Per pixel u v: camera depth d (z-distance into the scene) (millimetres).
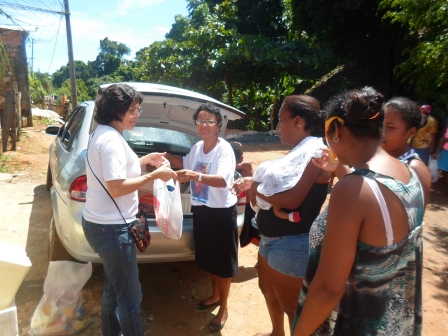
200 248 2857
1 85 12523
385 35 13633
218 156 2861
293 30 19375
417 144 6082
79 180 2816
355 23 13914
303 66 16422
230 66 16688
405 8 7551
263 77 17281
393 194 1307
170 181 2713
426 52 6973
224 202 2787
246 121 20312
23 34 12781
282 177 2080
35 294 3182
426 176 2023
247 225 3457
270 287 2500
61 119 18312
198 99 3072
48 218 4836
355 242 1312
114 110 2203
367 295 1370
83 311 2850
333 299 1346
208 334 2873
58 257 3229
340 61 16469
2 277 2105
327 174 2141
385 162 1401
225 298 2926
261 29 22438
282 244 2207
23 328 2727
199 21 20906
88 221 2242
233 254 2846
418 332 1530
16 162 7742
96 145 2168
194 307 3197
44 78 34344
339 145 1442
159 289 3424
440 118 9570
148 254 2943
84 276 2740
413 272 1418
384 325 1383
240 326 2992
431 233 4859
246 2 21562
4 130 8492
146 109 3699
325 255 1350
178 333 2861
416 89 7727
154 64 17797
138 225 2291
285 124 2211
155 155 2752
